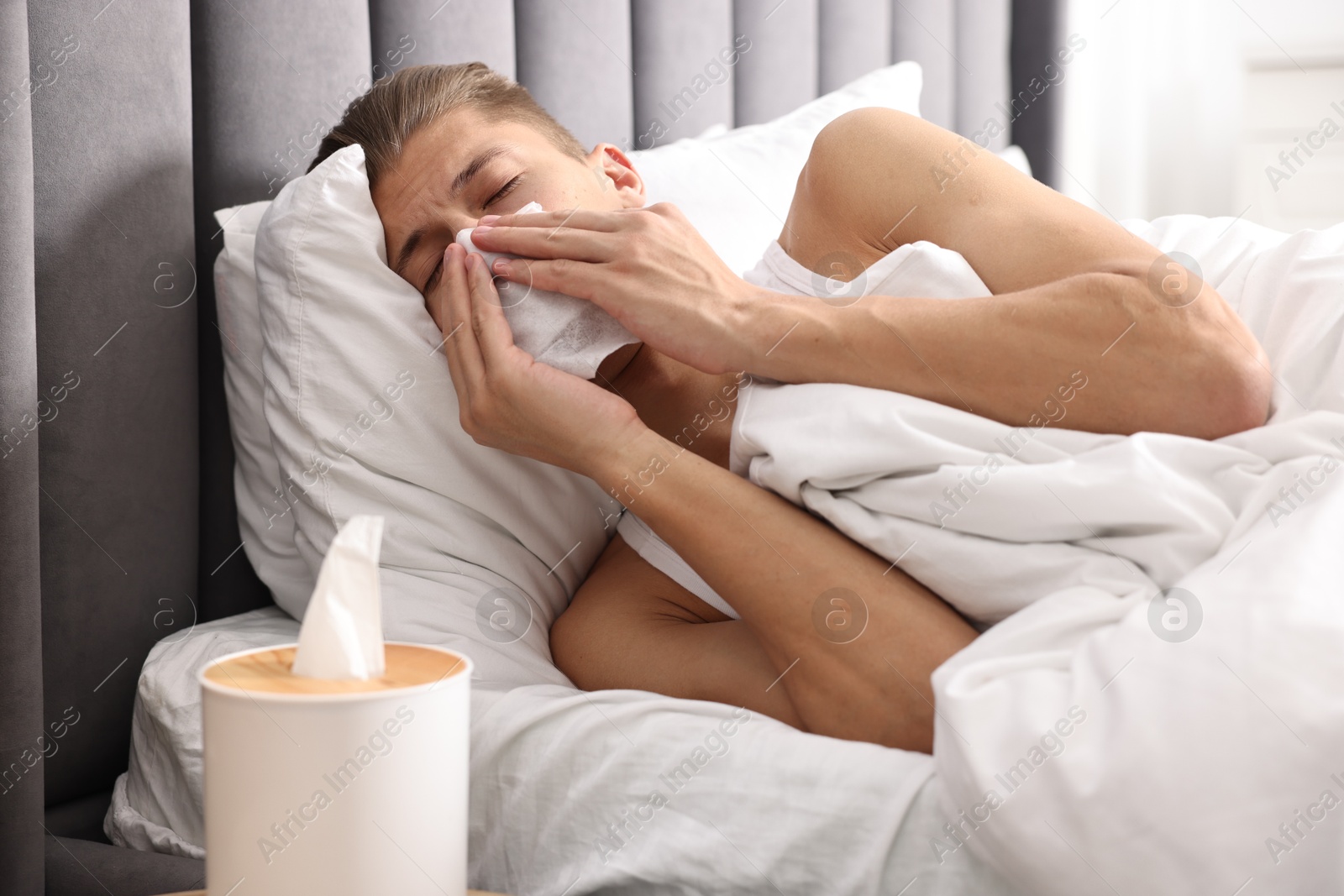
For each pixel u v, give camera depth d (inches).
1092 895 19.9
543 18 53.0
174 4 36.9
